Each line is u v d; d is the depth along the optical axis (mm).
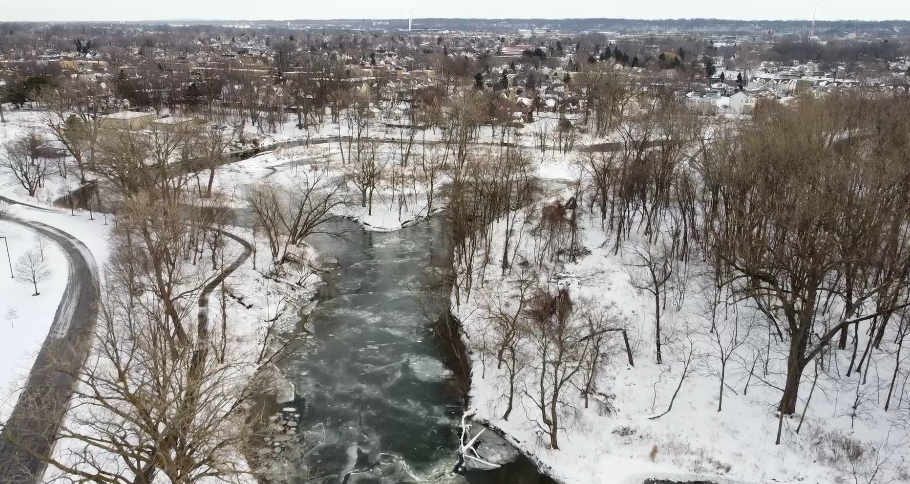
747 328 53000
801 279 42906
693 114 95438
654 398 47438
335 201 94438
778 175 58125
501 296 62562
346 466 43344
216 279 65688
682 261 66125
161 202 61344
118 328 49406
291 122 151625
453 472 43031
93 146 87875
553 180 101125
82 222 82875
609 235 74312
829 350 47781
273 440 45344
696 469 41844
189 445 31203
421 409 49375
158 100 151625
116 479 31203
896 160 53406
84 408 42969
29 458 38750
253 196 81188
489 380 51281
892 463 40125
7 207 87312
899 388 45125
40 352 50188
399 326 61312
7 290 61250
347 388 51719
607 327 53438
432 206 92938
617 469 42125
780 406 43219
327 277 72000
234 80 171625
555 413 42500
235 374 49938
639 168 74250
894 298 41969
